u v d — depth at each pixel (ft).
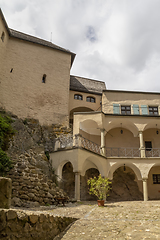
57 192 43.09
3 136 47.47
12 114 63.21
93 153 53.01
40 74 73.77
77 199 45.73
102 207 38.11
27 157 46.68
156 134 73.15
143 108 72.33
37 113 68.13
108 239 19.49
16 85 68.03
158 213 29.96
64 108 73.20
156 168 69.87
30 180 40.40
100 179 43.06
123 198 65.05
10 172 39.14
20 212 16.11
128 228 22.29
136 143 72.84
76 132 61.11
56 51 80.64
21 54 72.64
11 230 14.69
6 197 15.88
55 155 53.31
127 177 69.05
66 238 20.08
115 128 74.74
